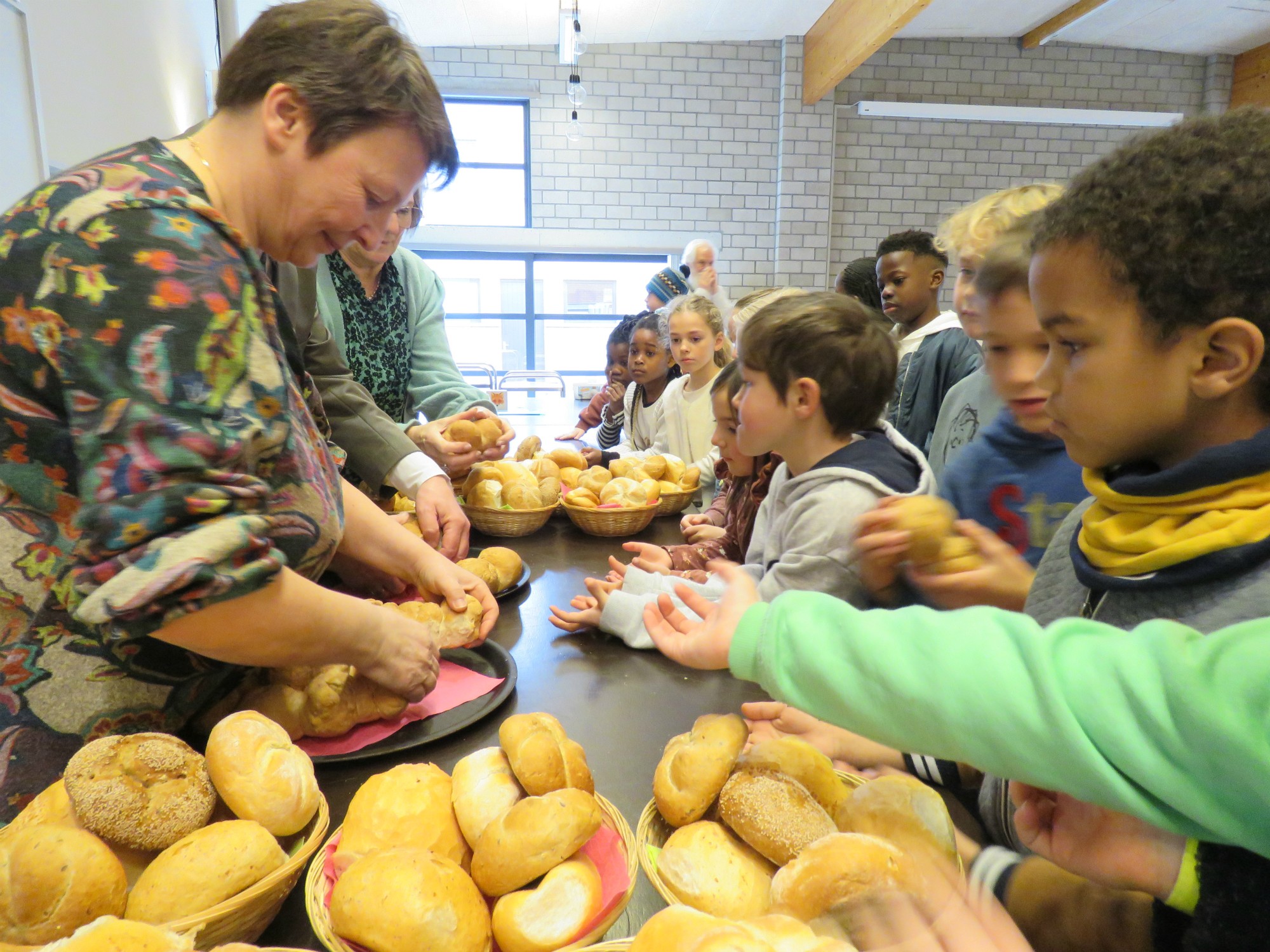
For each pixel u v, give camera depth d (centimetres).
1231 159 47
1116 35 638
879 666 51
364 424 141
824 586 100
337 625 74
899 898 41
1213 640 42
